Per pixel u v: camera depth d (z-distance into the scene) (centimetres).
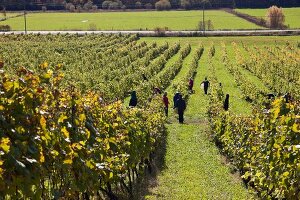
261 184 1155
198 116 2906
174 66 4953
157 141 1917
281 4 14712
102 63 5003
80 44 6756
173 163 1789
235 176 1606
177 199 1333
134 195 1329
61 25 11119
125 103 3306
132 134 1357
